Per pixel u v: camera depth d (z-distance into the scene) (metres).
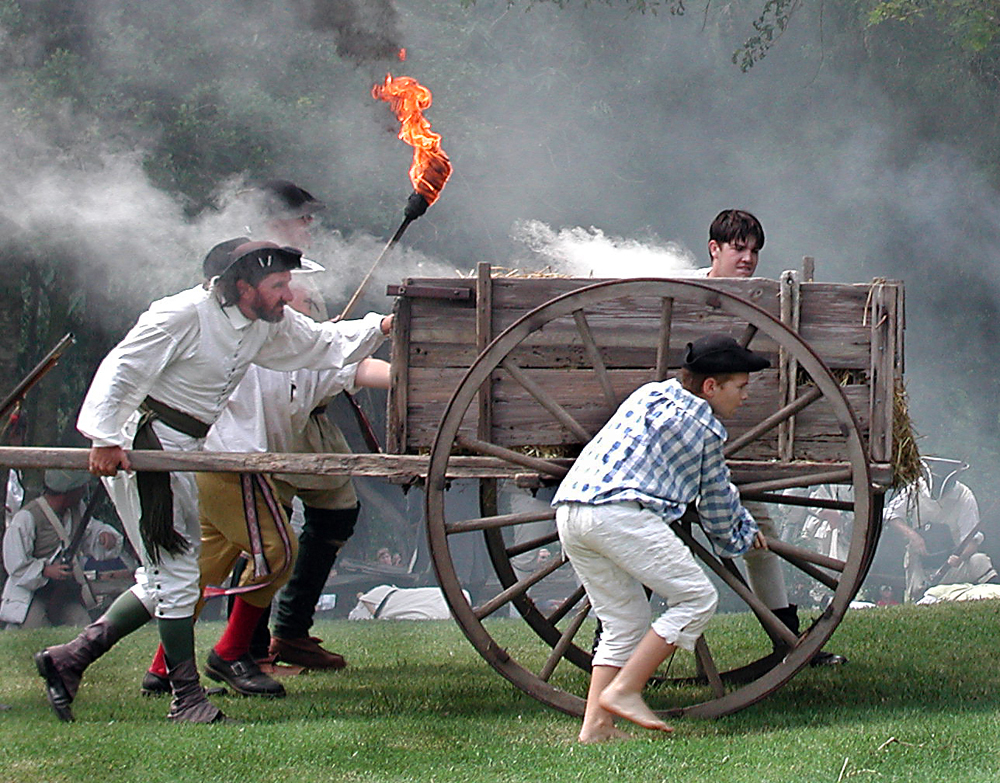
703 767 12.62
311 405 18.42
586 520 14.10
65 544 32.00
